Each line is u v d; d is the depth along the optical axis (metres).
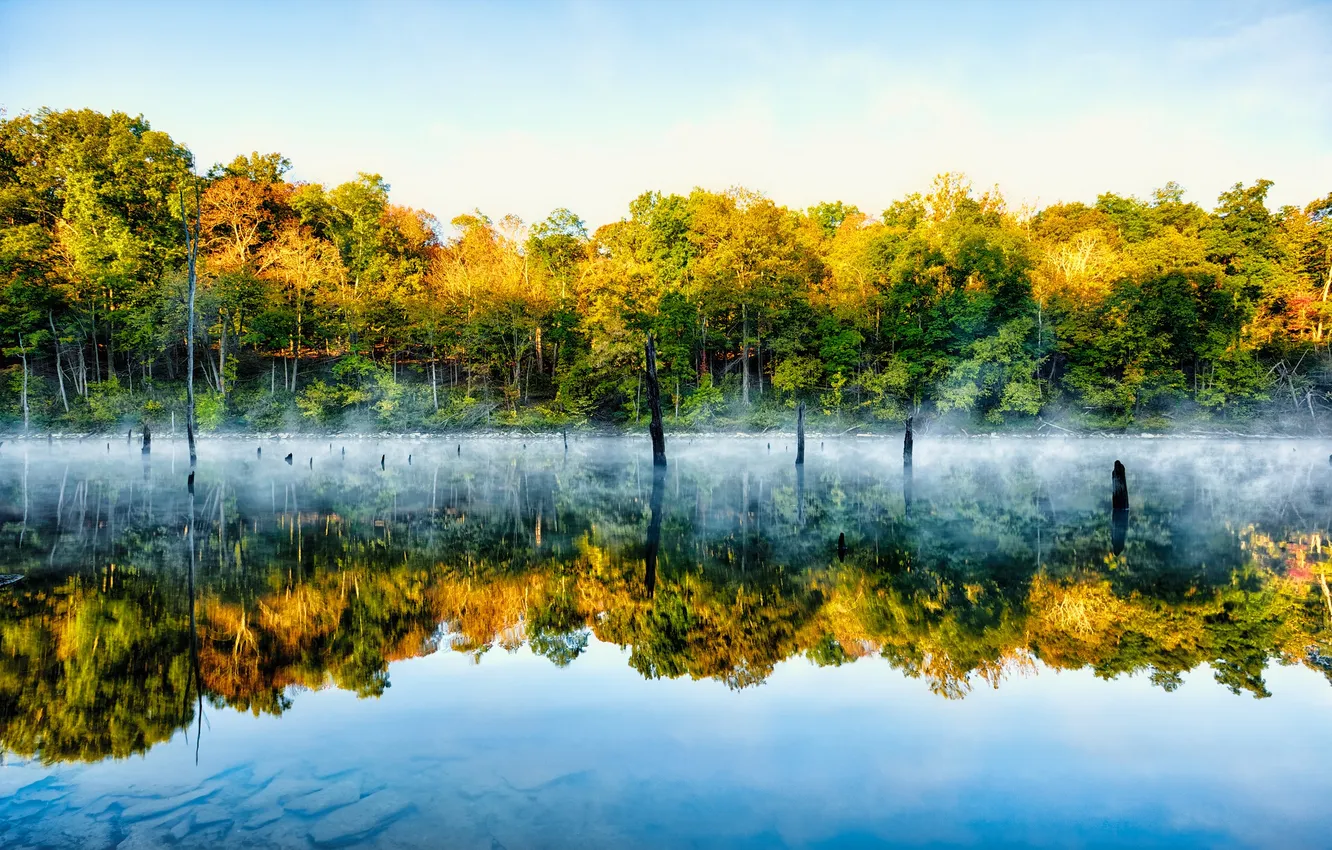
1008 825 6.22
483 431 66.12
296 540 20.23
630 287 64.81
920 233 68.88
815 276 74.12
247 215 72.31
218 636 11.88
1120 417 63.78
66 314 64.56
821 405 67.75
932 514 24.88
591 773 7.11
